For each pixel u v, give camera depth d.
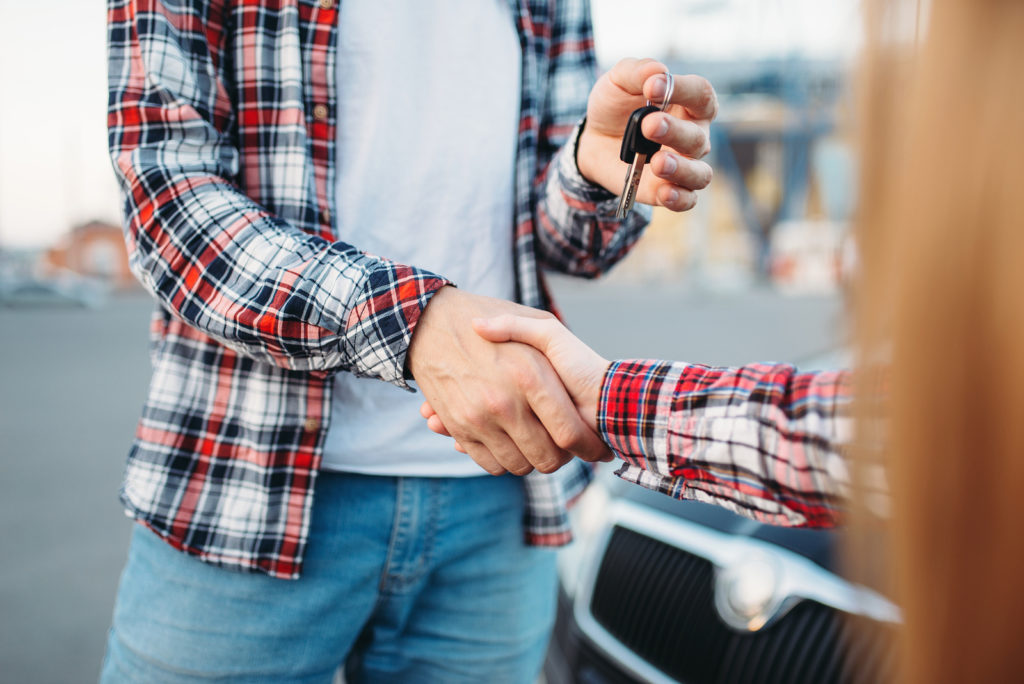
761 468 0.50
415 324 0.62
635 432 0.56
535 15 0.95
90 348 10.48
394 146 0.82
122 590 0.77
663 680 1.39
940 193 0.31
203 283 0.66
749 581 1.32
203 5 0.74
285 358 0.65
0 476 4.07
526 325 0.61
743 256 30.72
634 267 30.98
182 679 0.73
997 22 0.30
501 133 0.89
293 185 0.75
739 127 30.30
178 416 0.74
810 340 10.22
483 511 0.87
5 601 2.57
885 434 0.35
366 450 0.79
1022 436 0.30
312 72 0.77
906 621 0.34
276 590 0.74
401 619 0.86
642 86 0.71
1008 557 0.31
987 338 0.30
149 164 0.67
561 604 1.65
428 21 0.84
